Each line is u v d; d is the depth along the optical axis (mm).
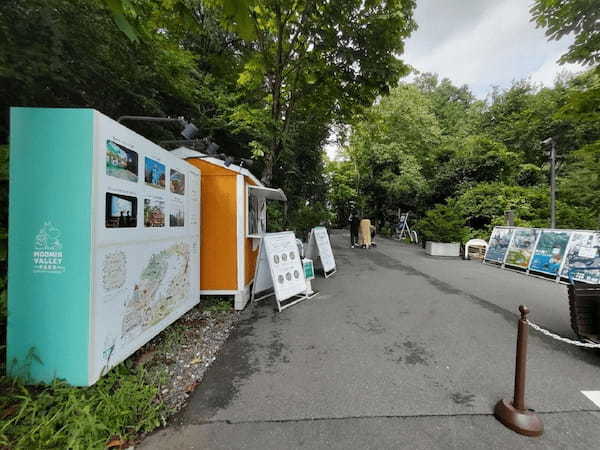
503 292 5652
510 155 13398
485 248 9719
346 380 2562
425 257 10375
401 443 1824
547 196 11594
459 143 15594
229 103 8664
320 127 11352
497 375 2662
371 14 6758
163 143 4969
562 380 2572
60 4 3387
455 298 5238
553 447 1784
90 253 2115
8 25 3105
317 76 7773
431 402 2254
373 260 9695
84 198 2117
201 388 2428
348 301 5066
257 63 7609
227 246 4539
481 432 1927
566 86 13570
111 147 2311
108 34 4062
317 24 6848
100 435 1796
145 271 2855
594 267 5957
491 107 18688
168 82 5953
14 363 2123
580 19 4582
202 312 4316
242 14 1470
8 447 1625
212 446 1795
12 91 3412
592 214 10195
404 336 3553
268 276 5465
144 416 1997
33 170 2107
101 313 2229
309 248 7793
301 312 4465
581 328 3166
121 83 4797
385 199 20109
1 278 2324
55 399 1962
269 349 3188
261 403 2225
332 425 1987
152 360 2857
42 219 2115
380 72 6918
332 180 23266
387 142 17328
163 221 3227
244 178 4648
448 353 3105
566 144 12680
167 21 4824
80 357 2123
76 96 4254
